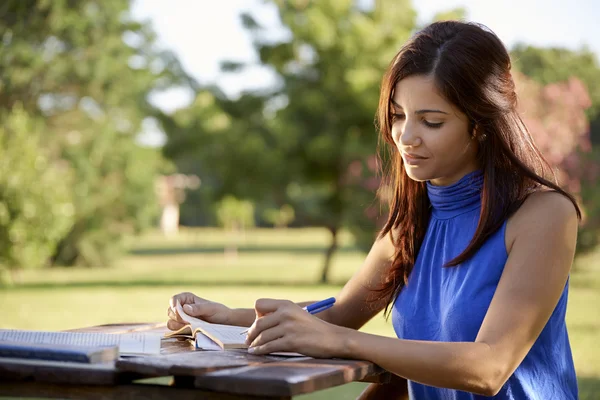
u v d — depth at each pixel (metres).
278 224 58.84
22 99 22.05
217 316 2.01
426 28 1.77
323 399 4.41
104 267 21.88
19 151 14.04
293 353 1.57
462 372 1.53
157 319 8.80
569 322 8.00
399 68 1.74
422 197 1.96
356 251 29.97
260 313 1.59
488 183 1.76
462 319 1.73
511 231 1.73
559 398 1.76
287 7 16.38
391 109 1.80
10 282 14.38
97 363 1.39
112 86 23.14
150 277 16.91
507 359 1.58
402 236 1.97
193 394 1.31
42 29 21.58
